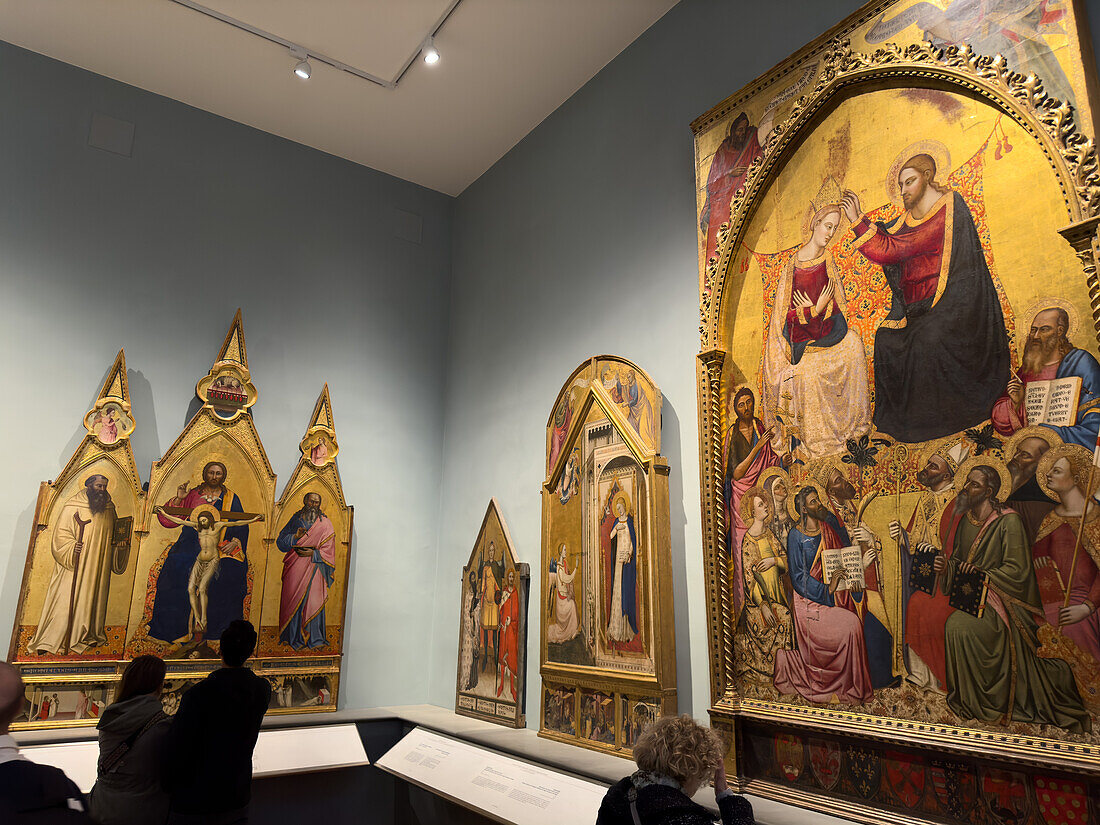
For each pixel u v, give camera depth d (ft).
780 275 18.39
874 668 14.79
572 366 26.12
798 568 16.61
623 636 20.42
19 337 25.18
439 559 31.94
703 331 19.76
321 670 27.81
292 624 27.53
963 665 13.43
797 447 17.15
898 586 14.67
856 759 14.85
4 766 10.30
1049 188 13.55
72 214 26.91
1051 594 12.44
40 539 23.88
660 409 20.95
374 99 29.84
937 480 14.39
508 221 31.78
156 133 29.27
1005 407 13.56
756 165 19.24
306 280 31.40
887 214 16.20
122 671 24.27
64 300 26.18
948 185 15.15
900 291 15.66
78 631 23.86
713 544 18.37
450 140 32.32
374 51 27.35
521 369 28.96
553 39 26.32
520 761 19.13
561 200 28.53
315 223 32.19
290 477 29.14
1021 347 13.51
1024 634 12.70
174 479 26.30
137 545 25.21
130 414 25.94
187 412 27.73
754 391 18.48
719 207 20.17
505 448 28.99
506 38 26.40
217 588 26.32
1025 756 12.23
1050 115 13.50
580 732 21.26
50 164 26.86
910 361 15.23
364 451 31.14
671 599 19.70
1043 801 12.09
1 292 25.14
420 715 26.99
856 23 17.42
